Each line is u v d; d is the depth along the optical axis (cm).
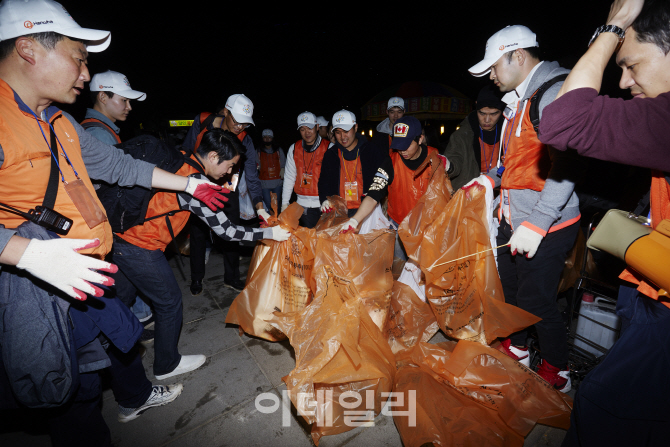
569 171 141
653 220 109
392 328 220
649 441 109
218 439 173
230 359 228
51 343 112
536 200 169
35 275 98
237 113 271
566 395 179
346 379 164
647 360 106
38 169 112
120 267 180
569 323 206
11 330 108
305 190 338
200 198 170
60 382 116
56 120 126
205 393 201
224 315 280
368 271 199
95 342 137
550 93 146
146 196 166
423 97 705
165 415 187
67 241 100
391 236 207
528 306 181
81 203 123
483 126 242
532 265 174
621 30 94
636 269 102
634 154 89
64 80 115
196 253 304
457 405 169
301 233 207
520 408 165
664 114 83
